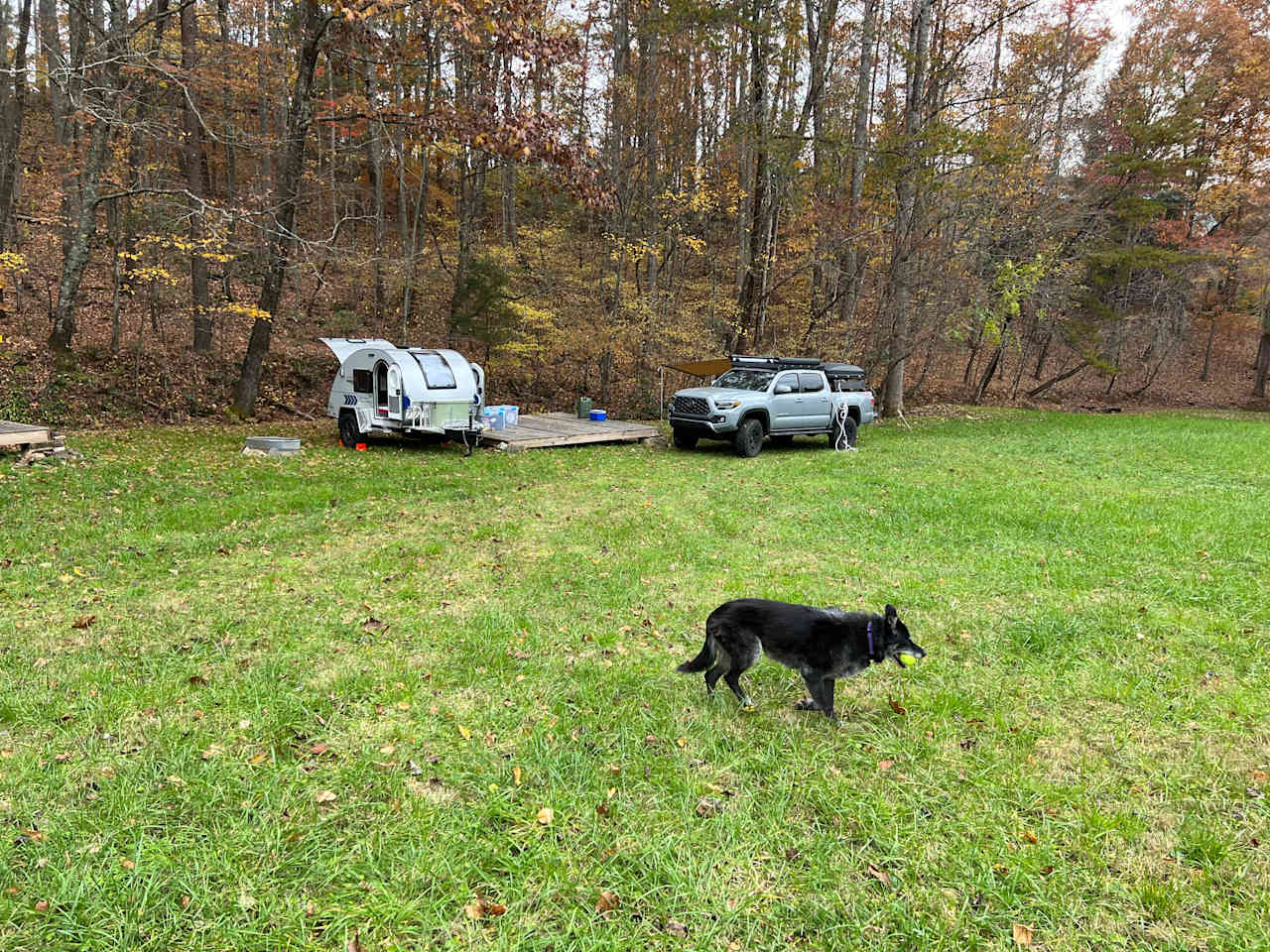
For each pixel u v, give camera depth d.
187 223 16.86
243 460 11.80
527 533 8.34
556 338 19.83
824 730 4.08
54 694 4.14
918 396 27.70
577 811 3.25
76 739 3.69
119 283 17.08
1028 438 17.95
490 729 3.96
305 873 2.81
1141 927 2.66
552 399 22.33
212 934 2.49
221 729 3.85
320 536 7.98
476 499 10.09
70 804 3.16
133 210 16.83
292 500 9.34
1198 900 2.80
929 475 12.48
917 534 8.55
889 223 20.30
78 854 2.84
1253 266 27.44
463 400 14.06
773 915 2.67
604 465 13.14
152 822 3.05
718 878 2.86
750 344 21.20
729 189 21.25
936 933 2.61
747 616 4.14
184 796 3.22
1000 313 20.38
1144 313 27.58
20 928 2.47
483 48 12.97
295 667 4.64
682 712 4.23
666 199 20.20
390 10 12.65
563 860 2.92
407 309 20.94
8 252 15.97
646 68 19.83
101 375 15.89
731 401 14.52
